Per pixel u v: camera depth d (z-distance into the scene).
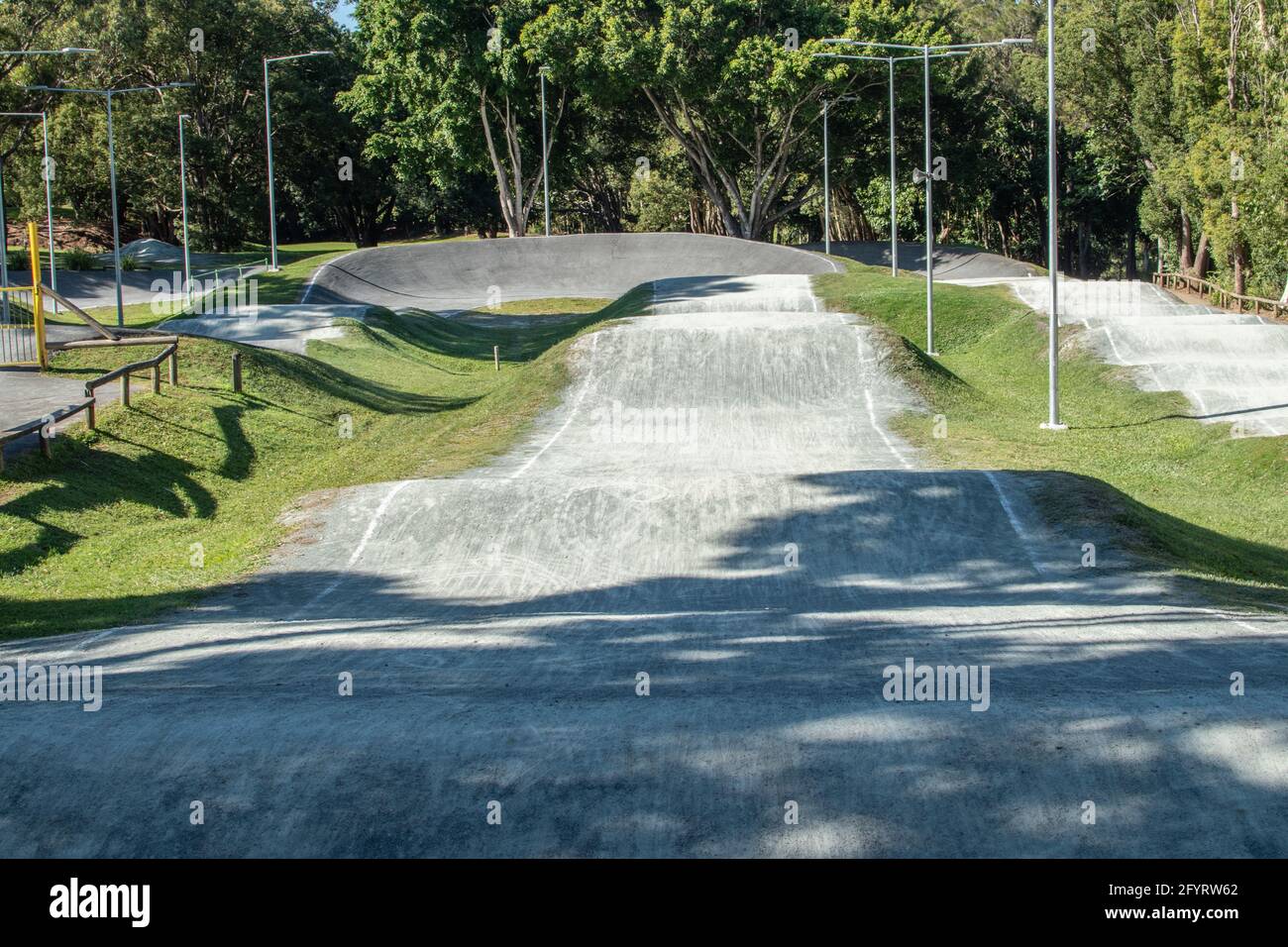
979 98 78.50
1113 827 6.97
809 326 32.97
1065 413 30.62
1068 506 18.53
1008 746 7.70
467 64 68.81
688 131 76.19
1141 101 60.44
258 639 12.19
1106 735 7.79
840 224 92.56
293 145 87.00
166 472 22.59
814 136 73.88
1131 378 32.69
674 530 18.11
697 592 15.49
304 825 7.17
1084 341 36.66
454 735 8.02
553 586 15.92
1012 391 34.03
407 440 27.30
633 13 69.69
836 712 8.27
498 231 99.69
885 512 18.50
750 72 65.50
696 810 7.16
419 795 7.35
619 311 47.06
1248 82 50.84
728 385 29.56
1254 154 46.50
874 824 7.02
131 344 28.53
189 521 20.41
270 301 52.38
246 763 7.73
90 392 22.97
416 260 64.38
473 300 60.69
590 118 78.94
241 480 23.47
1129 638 11.24
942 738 7.82
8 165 76.44
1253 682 9.03
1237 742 7.66
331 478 23.11
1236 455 25.00
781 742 7.81
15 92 70.56
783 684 9.26
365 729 8.16
